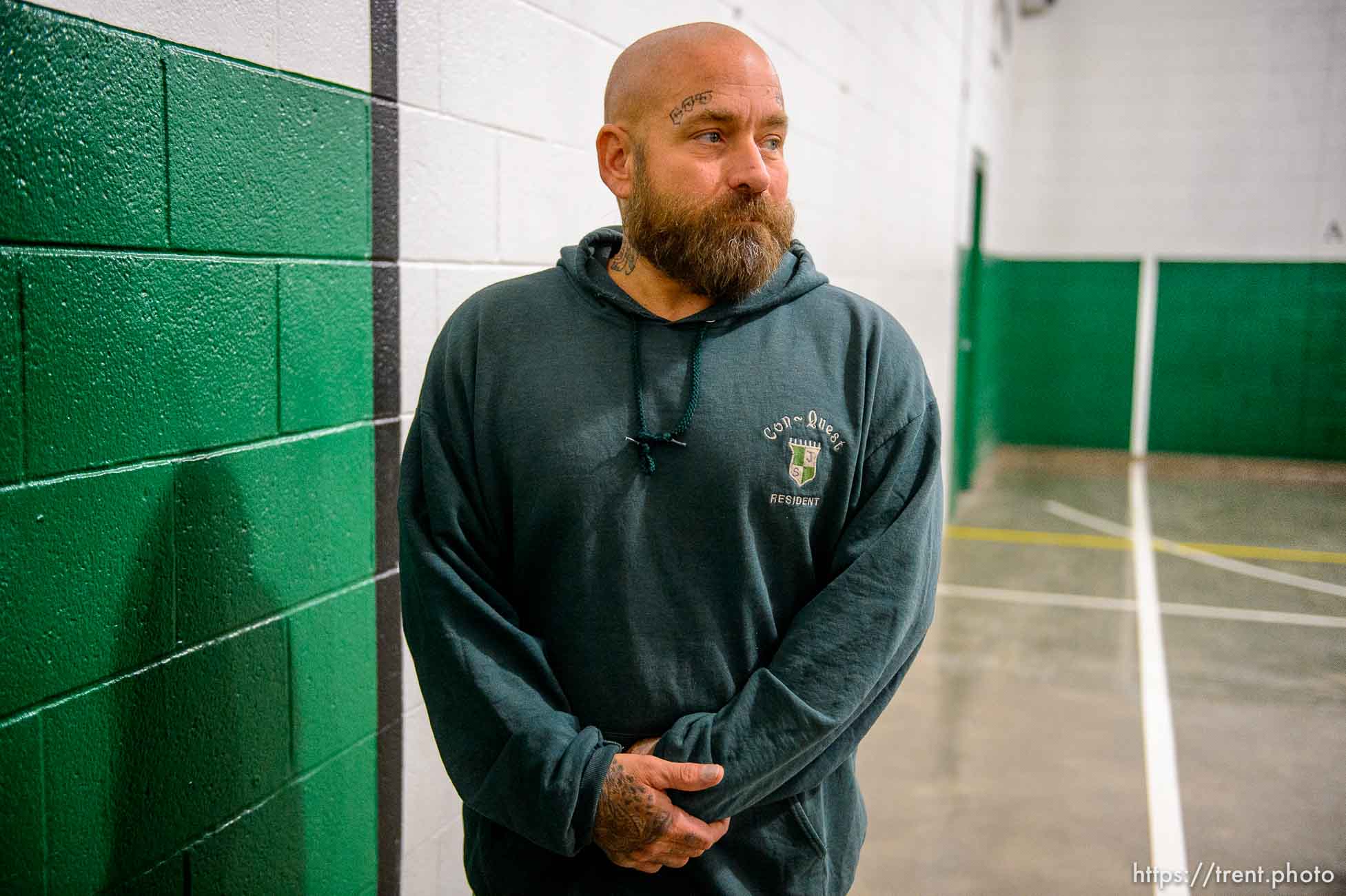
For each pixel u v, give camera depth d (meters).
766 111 1.05
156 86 1.07
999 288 8.11
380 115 1.44
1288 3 7.65
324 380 1.37
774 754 1.01
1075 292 8.41
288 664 1.34
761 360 1.09
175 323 1.12
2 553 0.94
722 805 1.01
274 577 1.30
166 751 1.14
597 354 1.10
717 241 1.04
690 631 1.07
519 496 1.09
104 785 1.06
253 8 1.20
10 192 0.92
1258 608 4.38
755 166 1.03
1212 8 7.82
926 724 3.21
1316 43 7.62
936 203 5.28
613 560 1.06
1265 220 7.91
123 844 1.09
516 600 1.15
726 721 1.02
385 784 1.57
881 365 1.12
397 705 1.59
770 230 1.07
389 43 1.45
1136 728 3.17
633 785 0.98
